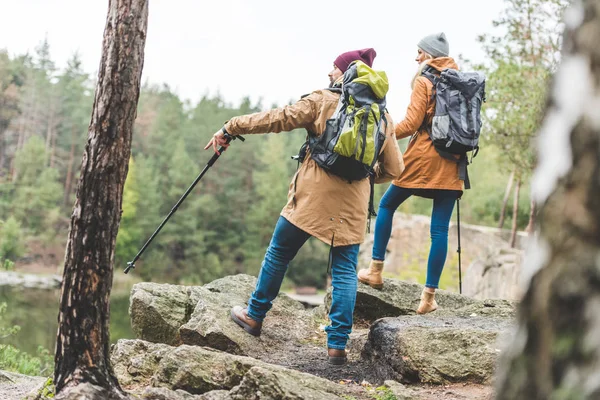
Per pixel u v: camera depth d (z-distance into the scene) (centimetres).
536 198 124
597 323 108
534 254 121
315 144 427
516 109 1581
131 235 5934
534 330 118
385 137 439
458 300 632
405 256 2097
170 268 6031
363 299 600
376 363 458
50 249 5853
